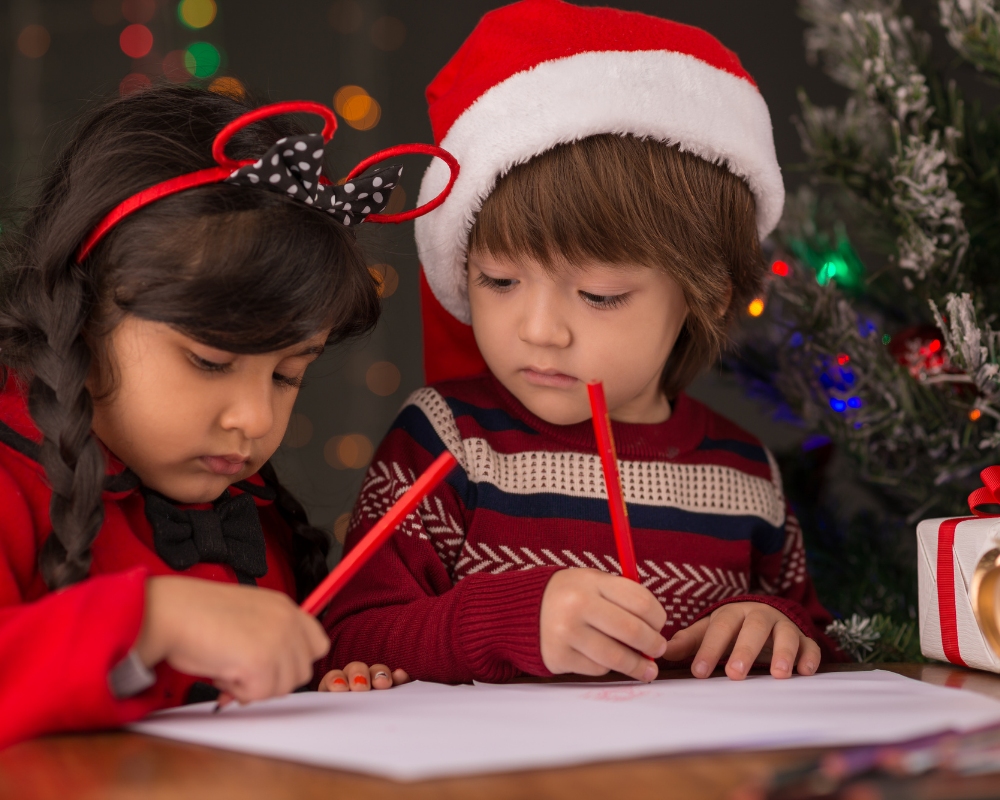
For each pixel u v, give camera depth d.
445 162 0.84
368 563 0.81
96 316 0.62
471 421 0.89
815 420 1.03
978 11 0.91
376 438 2.05
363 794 0.36
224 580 0.68
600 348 0.78
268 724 0.48
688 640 0.75
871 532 1.12
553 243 0.76
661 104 0.79
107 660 0.46
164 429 0.62
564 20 0.82
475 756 0.40
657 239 0.78
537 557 0.85
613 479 0.64
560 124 0.77
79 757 0.43
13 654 0.47
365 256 0.81
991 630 0.64
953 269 0.95
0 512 0.59
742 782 0.37
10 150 1.96
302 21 2.08
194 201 0.62
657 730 0.45
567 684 0.65
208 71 1.95
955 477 0.96
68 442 0.58
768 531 0.95
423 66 2.07
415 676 0.70
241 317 0.59
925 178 0.91
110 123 0.70
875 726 0.44
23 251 0.70
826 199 1.29
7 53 2.00
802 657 0.69
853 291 1.11
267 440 0.68
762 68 1.71
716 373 1.14
